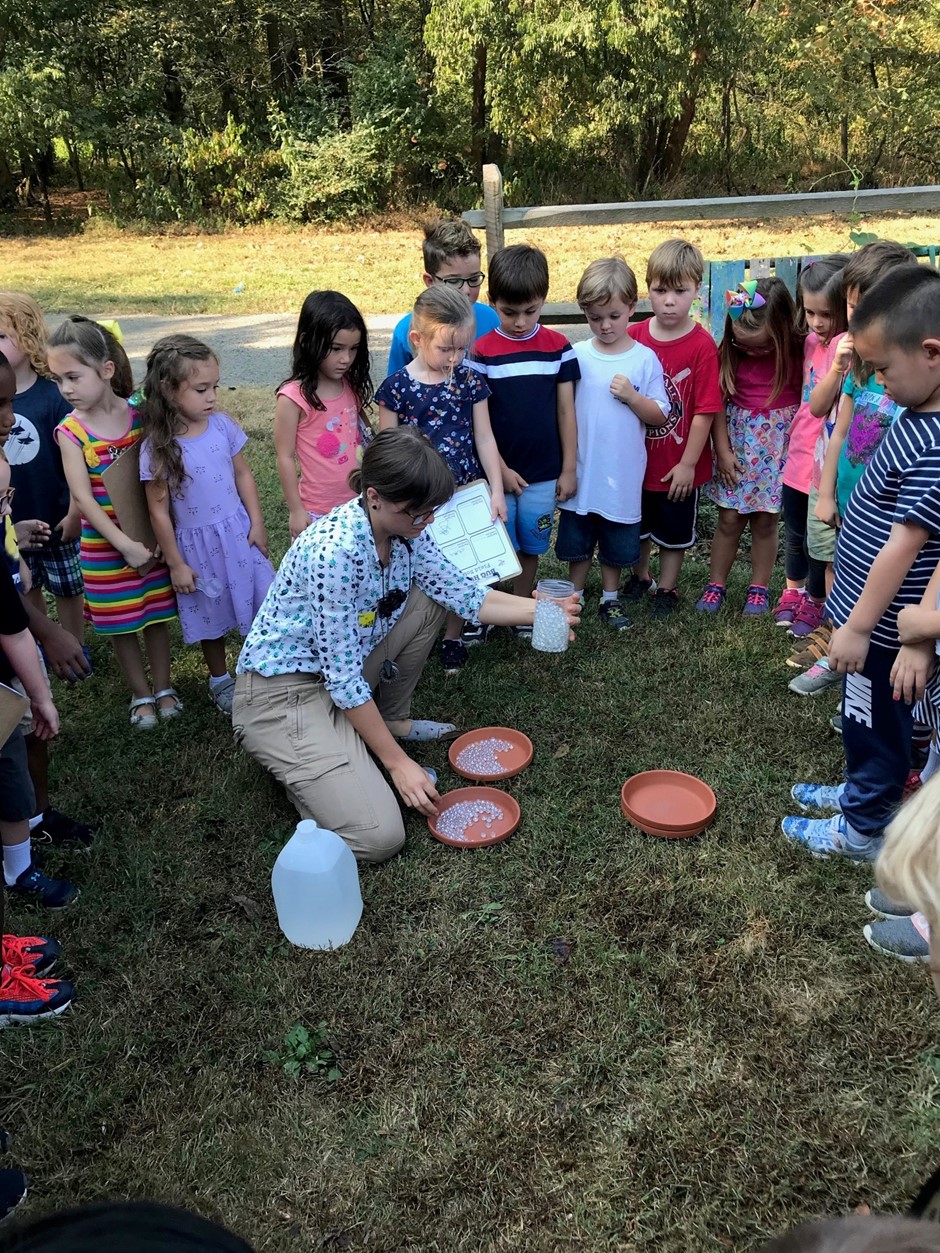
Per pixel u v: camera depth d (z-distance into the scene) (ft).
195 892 9.48
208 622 12.05
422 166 56.95
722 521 13.94
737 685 12.34
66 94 54.54
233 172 55.77
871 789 8.82
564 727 11.70
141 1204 2.47
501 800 10.41
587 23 45.60
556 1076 7.37
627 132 53.62
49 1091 7.54
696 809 10.10
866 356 7.68
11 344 11.92
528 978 8.22
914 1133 6.79
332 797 9.52
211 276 41.42
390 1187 6.67
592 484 13.24
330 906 8.52
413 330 11.84
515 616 10.73
